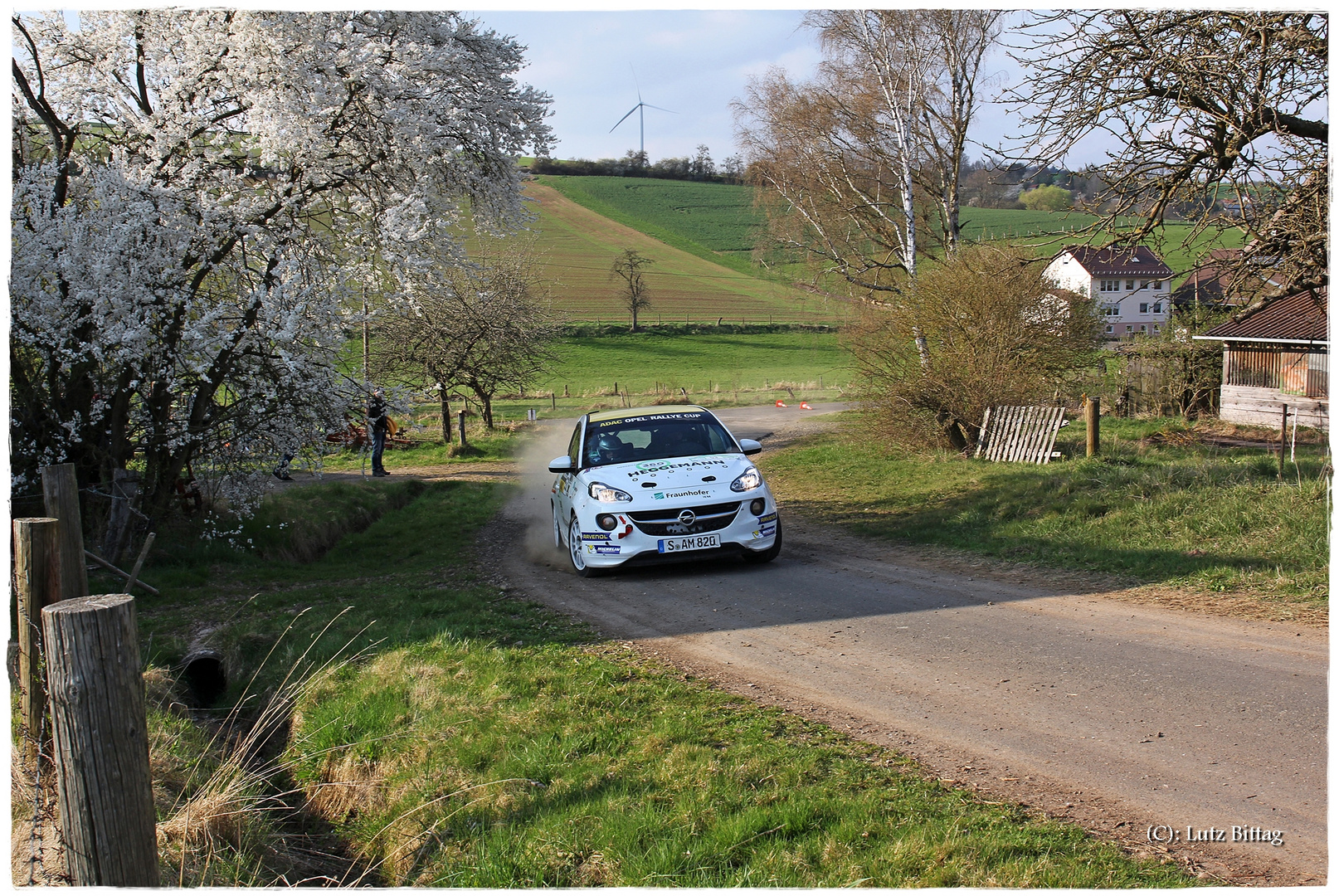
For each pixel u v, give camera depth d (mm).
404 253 11539
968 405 16969
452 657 6297
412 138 12047
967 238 19234
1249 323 24672
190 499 12367
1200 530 8578
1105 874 3115
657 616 7289
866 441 19594
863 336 19359
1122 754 4172
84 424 10211
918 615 6906
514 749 4672
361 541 13609
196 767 4891
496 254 28516
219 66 11391
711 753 4379
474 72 13898
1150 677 5156
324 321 10742
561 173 117062
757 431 28766
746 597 7816
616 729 4816
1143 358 25812
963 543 9734
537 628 7066
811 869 3305
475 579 9617
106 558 10000
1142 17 7715
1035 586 7672
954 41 22109
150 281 9945
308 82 11102
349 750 5180
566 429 31172
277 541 12359
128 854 2756
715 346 67750
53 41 11242
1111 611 6656
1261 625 5988
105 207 9828
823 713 4926
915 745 4434
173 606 8859
